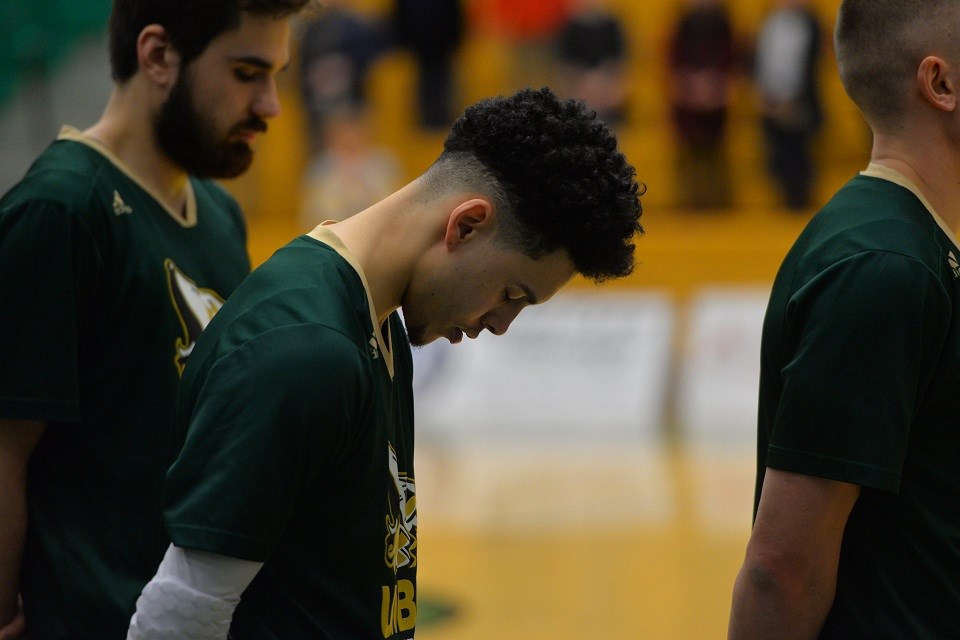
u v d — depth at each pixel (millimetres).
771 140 28078
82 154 6305
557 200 4832
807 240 5539
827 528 5160
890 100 5543
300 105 27734
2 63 28344
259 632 4875
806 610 5262
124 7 6344
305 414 4539
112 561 6051
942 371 5195
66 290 5926
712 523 18234
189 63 6242
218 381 4617
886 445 5035
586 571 16016
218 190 7453
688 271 25562
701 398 25047
